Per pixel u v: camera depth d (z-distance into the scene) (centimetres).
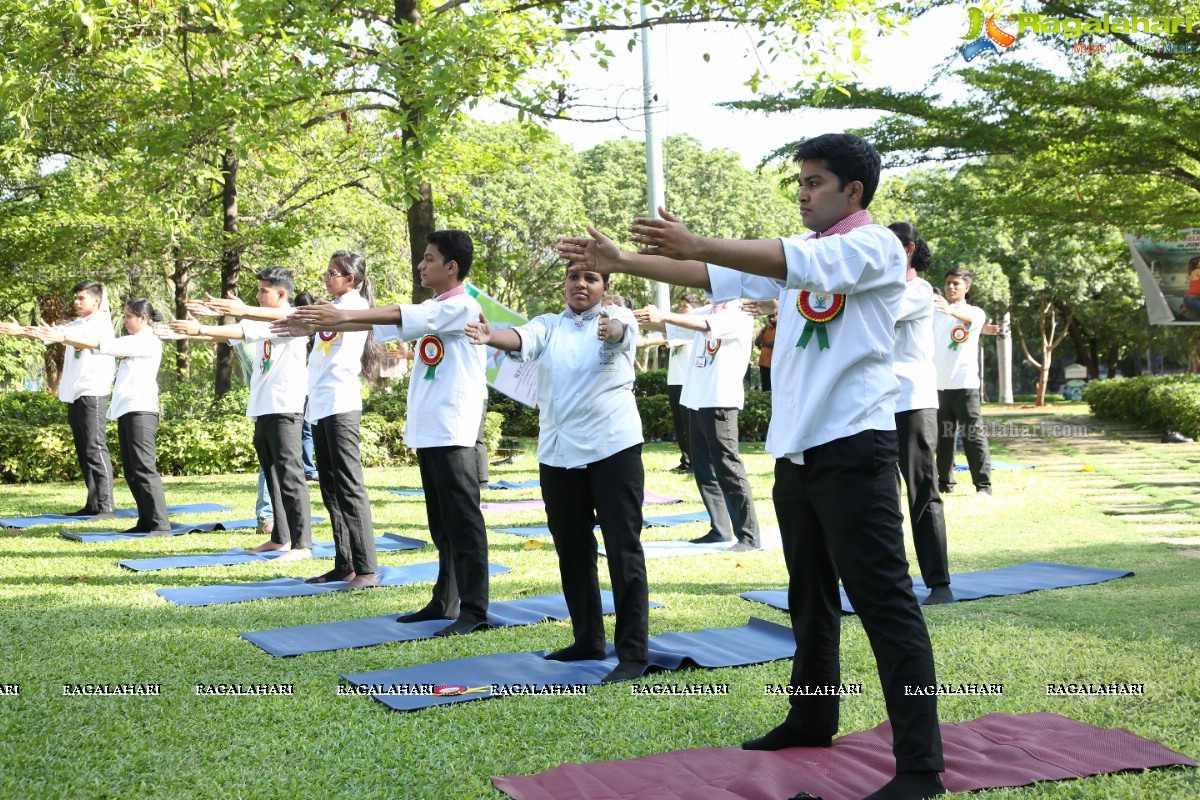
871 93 1303
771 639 414
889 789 249
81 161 1547
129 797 265
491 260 2123
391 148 937
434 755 293
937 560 477
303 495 627
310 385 537
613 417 379
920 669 254
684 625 443
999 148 1320
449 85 842
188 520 786
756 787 259
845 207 268
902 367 472
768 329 1494
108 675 371
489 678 365
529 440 1612
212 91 890
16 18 891
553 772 275
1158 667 355
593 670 374
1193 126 1188
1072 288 2567
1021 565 562
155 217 1246
